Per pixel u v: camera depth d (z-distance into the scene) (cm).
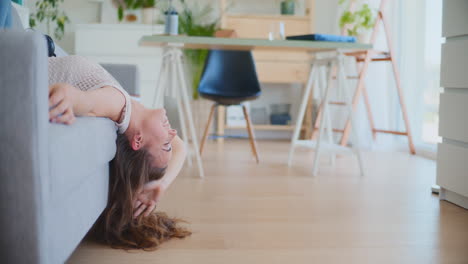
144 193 156
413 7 444
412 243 167
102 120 130
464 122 220
